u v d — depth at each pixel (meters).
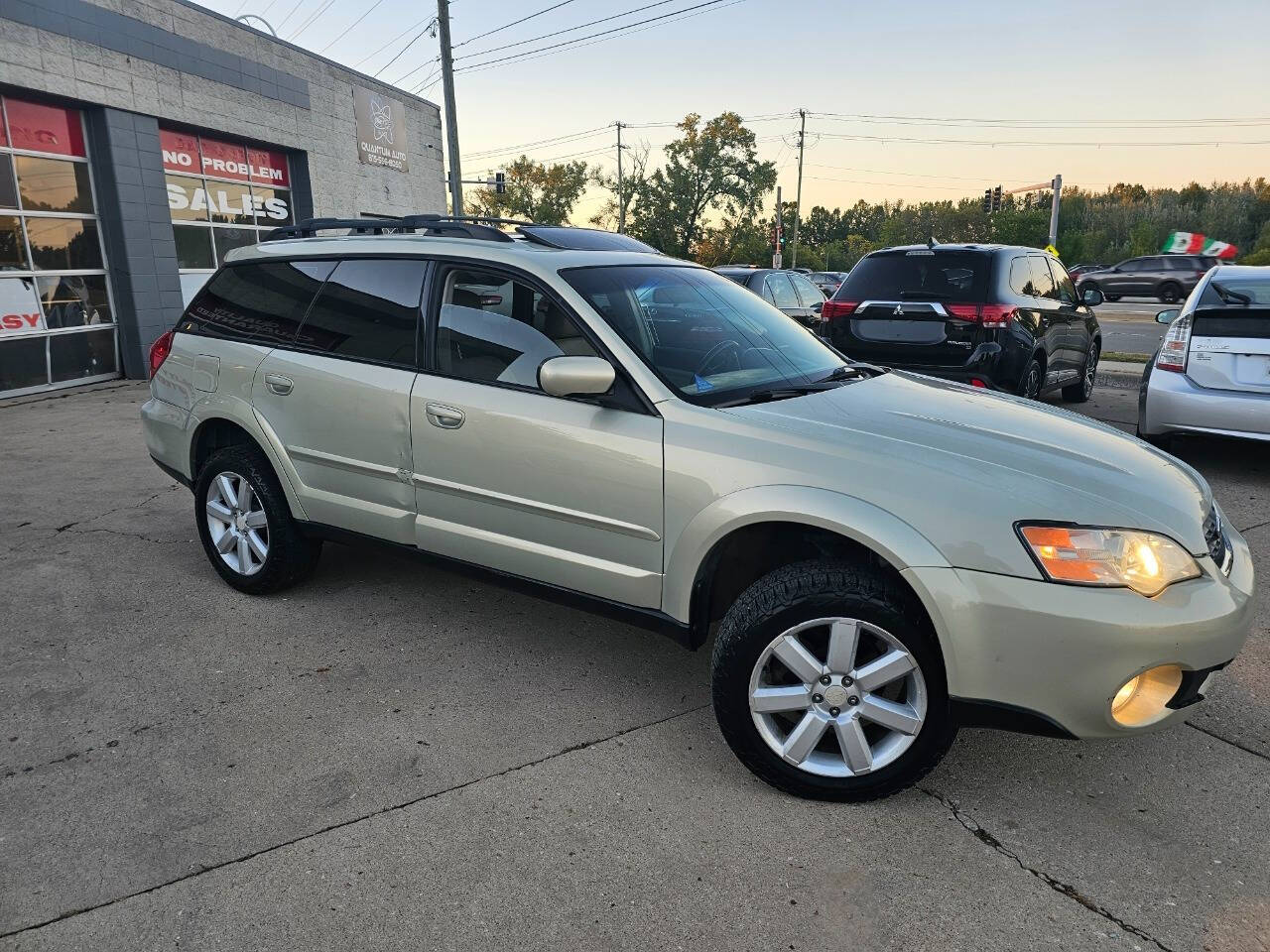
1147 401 6.32
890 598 2.44
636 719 3.09
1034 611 2.30
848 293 7.41
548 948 2.06
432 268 3.46
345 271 3.75
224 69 12.93
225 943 2.06
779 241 48.91
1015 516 2.36
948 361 6.89
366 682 3.34
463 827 2.49
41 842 2.41
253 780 2.71
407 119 18.86
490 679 3.37
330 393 3.62
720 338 3.32
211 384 4.07
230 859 2.35
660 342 3.11
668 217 72.94
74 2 10.29
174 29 12.01
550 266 3.21
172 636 3.74
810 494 2.52
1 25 9.45
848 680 2.52
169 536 5.07
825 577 2.50
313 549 4.09
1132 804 2.60
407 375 3.42
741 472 2.64
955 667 2.38
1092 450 2.78
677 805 2.60
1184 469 2.88
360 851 2.39
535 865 2.34
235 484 4.11
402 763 2.81
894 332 7.11
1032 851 2.39
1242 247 115.62
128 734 2.97
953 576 2.35
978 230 112.06
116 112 10.98
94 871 2.30
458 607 4.07
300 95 14.86
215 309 4.23
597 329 3.00
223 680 3.35
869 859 2.37
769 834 2.47
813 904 2.20
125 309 11.41
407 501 3.48
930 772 2.59
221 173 13.49
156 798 2.61
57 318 10.63
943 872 2.31
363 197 17.23
